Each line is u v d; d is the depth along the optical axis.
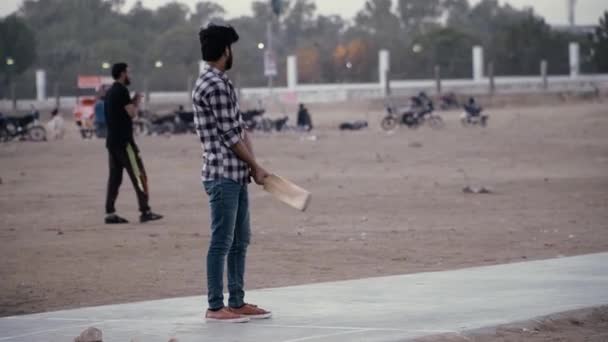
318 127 65.69
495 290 10.68
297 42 166.88
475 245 15.88
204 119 9.09
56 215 21.52
